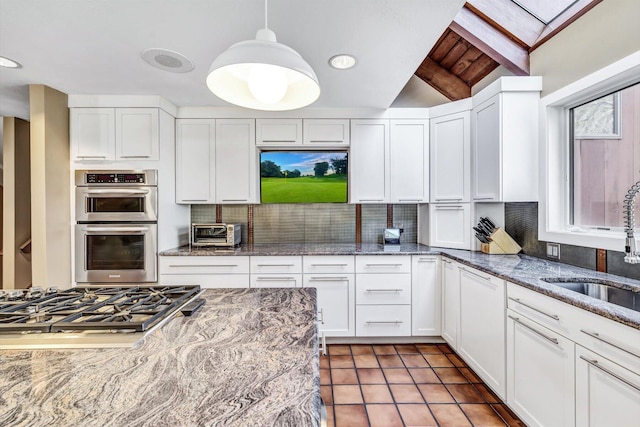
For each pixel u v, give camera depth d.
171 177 2.85
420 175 2.93
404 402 1.89
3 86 2.42
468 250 2.69
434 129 2.88
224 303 1.24
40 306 1.15
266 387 0.65
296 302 1.26
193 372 0.71
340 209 3.29
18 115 3.18
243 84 1.09
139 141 2.62
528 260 2.19
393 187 2.94
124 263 2.61
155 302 1.21
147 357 0.78
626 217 1.46
